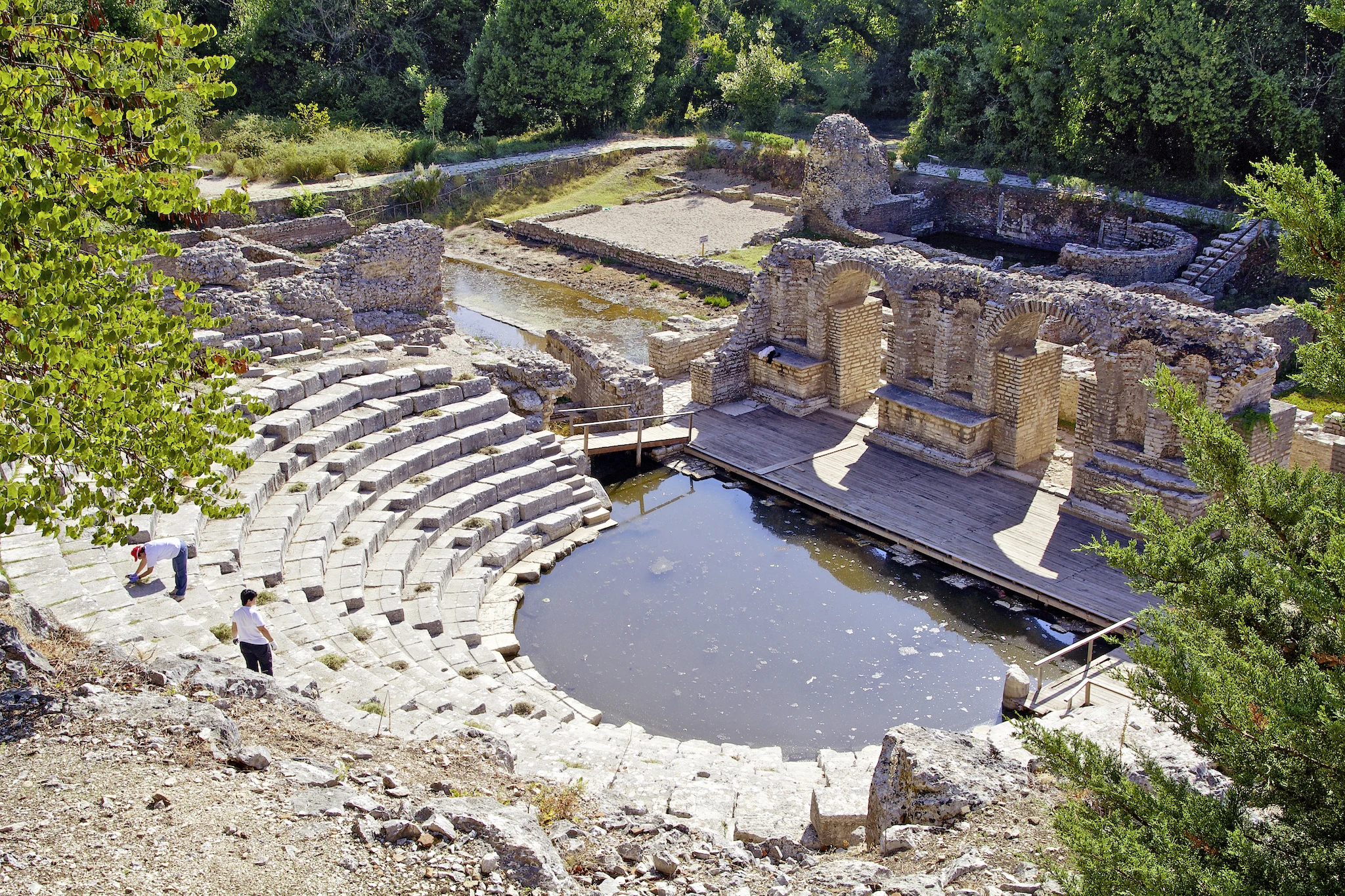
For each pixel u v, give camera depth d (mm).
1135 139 48344
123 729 9695
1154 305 21516
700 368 28859
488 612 19891
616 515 24094
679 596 20828
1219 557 10164
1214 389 20859
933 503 23641
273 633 15477
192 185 10422
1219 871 7820
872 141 46625
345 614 17359
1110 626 18312
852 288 28000
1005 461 25000
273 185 51062
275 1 62594
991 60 51438
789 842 10469
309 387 22750
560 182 56094
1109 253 38469
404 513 21109
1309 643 9461
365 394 23344
